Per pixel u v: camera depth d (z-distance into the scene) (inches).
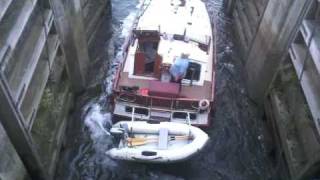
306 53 440.8
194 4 600.7
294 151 445.4
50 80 478.6
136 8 760.3
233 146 504.7
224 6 793.6
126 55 513.7
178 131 450.6
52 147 445.4
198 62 484.1
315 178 415.5
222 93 581.3
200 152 458.9
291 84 504.4
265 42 536.7
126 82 482.9
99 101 557.3
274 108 505.4
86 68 588.4
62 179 463.2
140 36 521.7
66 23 492.1
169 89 461.4
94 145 492.7
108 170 467.2
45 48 445.7
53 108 472.4
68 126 518.0
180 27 534.6
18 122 351.9
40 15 430.3
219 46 679.1
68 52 521.0
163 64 467.8
